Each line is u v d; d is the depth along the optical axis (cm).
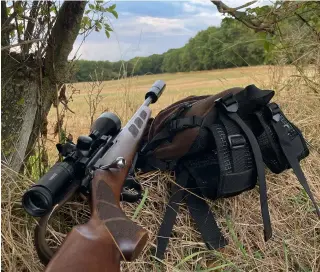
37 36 220
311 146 297
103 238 161
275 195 260
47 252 168
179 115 233
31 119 230
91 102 260
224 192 216
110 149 196
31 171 233
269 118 238
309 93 348
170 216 223
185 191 233
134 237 167
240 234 241
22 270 192
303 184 232
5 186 199
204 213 232
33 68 224
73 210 212
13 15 210
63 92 243
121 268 208
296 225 256
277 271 238
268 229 215
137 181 216
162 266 215
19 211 200
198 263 224
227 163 215
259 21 293
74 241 157
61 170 171
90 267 155
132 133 214
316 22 338
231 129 221
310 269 243
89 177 179
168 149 229
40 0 218
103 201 176
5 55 218
